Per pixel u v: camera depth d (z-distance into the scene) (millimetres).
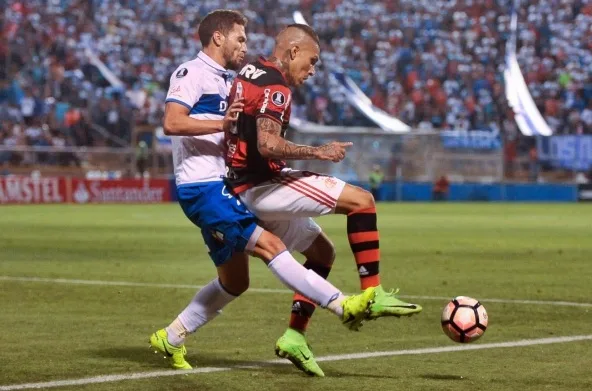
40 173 75375
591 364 12180
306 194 11469
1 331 15078
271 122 11273
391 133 85500
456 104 96000
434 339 14281
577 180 90688
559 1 104500
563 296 19906
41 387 10641
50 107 79875
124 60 89438
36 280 22906
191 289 21156
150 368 11961
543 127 93250
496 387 10727
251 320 16344
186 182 12000
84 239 37562
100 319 16531
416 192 86375
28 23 85875
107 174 77625
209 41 12289
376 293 10875
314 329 15219
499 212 65625
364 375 11484
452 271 25406
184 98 11906
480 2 104812
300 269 11258
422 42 101125
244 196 11680
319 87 92000
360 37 100312
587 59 101250
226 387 10734
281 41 11898
